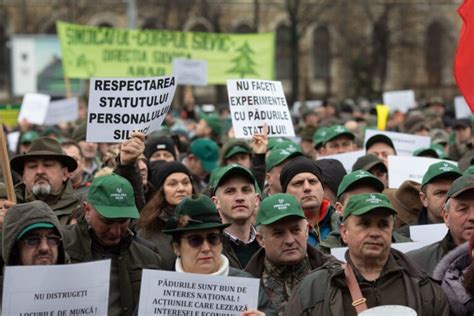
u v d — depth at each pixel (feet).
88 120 38.93
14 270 28.81
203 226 30.25
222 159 52.44
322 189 40.04
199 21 287.48
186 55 96.94
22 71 204.54
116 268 32.89
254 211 38.24
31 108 89.56
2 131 35.86
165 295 29.66
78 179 51.16
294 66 249.75
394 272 30.22
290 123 47.83
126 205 32.24
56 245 30.04
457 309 29.91
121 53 95.81
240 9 300.20
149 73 96.48
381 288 30.01
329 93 298.35
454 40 306.35
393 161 47.47
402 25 282.77
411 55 301.22
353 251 30.30
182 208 30.53
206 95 274.36
